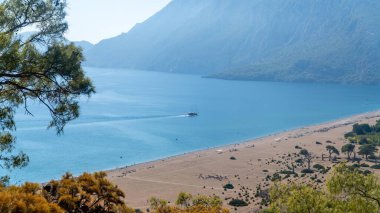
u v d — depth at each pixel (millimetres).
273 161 144125
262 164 139750
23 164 18484
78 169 132000
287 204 21500
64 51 16875
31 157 142625
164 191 105688
